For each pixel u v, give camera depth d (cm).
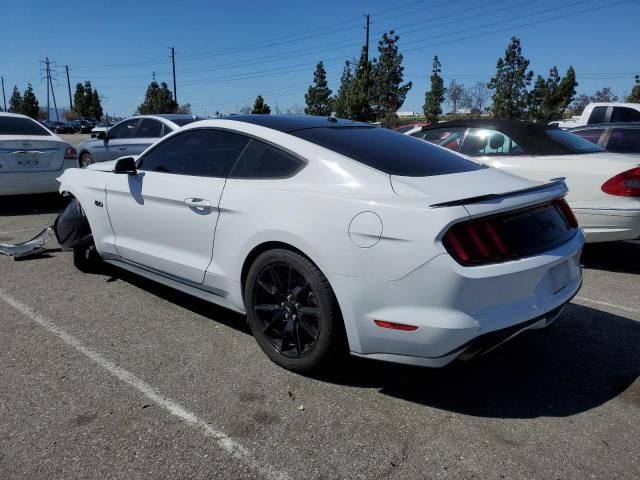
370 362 341
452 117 4897
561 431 271
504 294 268
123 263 457
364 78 3616
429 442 261
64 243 505
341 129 366
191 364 336
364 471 240
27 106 7825
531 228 290
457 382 320
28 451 250
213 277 359
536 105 3794
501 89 3766
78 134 5791
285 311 322
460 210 262
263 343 338
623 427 275
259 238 321
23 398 294
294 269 308
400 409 289
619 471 241
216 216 351
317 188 306
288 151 331
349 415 283
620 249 658
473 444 260
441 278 258
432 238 258
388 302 272
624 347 369
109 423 272
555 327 403
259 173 341
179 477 235
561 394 308
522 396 305
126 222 432
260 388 308
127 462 243
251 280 332
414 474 238
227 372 326
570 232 325
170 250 396
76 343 364
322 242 289
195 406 289
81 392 301
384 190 288
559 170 559
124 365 333
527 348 366
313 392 305
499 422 279
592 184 541
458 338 261
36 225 741
